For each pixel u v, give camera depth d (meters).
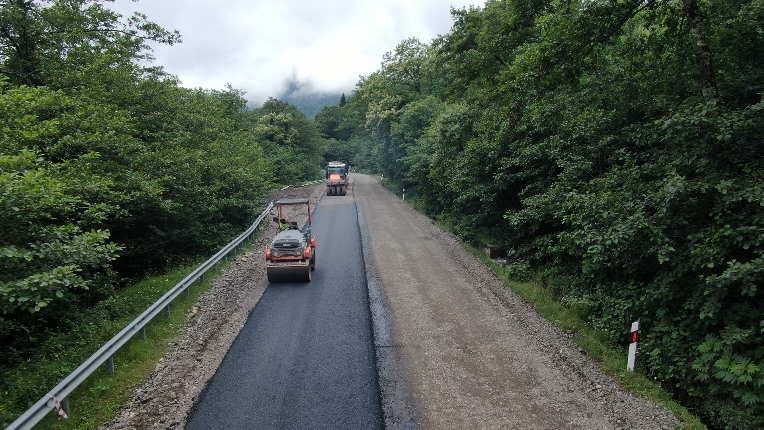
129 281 13.96
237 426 6.44
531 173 14.87
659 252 7.60
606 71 12.41
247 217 21.69
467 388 7.51
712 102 7.52
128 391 7.31
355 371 8.09
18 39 14.90
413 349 8.98
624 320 9.10
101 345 8.49
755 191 6.68
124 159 13.25
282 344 9.20
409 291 12.62
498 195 16.75
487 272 14.52
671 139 8.17
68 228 7.55
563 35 11.21
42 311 8.78
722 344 6.93
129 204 13.22
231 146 24.62
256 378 7.82
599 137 12.39
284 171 46.50
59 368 7.35
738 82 9.40
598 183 10.45
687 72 10.53
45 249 6.85
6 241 7.05
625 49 11.84
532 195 15.21
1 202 6.35
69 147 11.85
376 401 7.12
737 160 7.49
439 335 9.64
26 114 10.73
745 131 7.25
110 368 7.69
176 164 15.74
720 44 10.02
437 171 22.75
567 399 7.15
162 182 14.48
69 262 7.19
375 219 25.53
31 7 15.07
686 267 7.58
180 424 6.47
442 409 6.90
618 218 8.59
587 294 10.95
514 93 12.27
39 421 6.02
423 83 42.78
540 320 10.41
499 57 16.66
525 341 9.30
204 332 9.75
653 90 11.19
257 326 10.16
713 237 7.03
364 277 14.05
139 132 15.72
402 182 38.88
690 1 9.11
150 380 7.70
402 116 36.69
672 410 6.82
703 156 7.82
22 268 6.87
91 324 9.05
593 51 11.80
